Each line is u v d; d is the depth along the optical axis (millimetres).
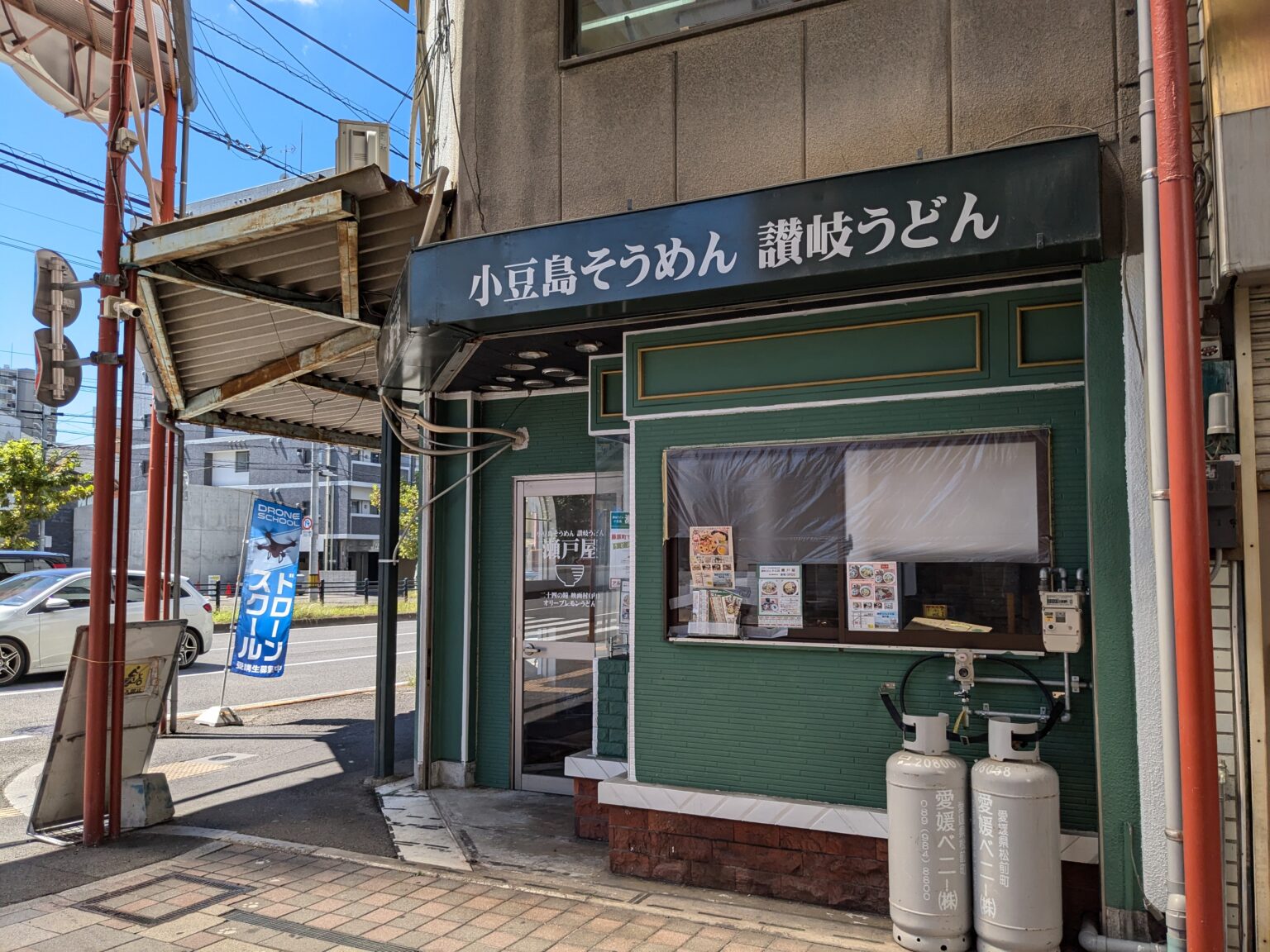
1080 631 3672
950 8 4062
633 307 4355
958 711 4035
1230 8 3205
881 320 4293
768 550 4473
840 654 4262
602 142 4758
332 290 5766
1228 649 3416
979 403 4109
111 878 4613
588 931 3936
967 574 4078
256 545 9094
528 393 6562
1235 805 3375
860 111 4207
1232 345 3537
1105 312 3689
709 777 4496
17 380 32188
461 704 6492
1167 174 2883
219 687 11602
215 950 3768
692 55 4586
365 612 24406
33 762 7387
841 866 4176
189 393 7766
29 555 17938
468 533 6551
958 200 3604
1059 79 3838
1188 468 2797
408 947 3777
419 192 5145
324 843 5203
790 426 4473
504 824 5590
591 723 6258
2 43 6992
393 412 6754
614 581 6047
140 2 7582
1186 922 2791
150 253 5148
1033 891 3521
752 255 3945
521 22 5039
